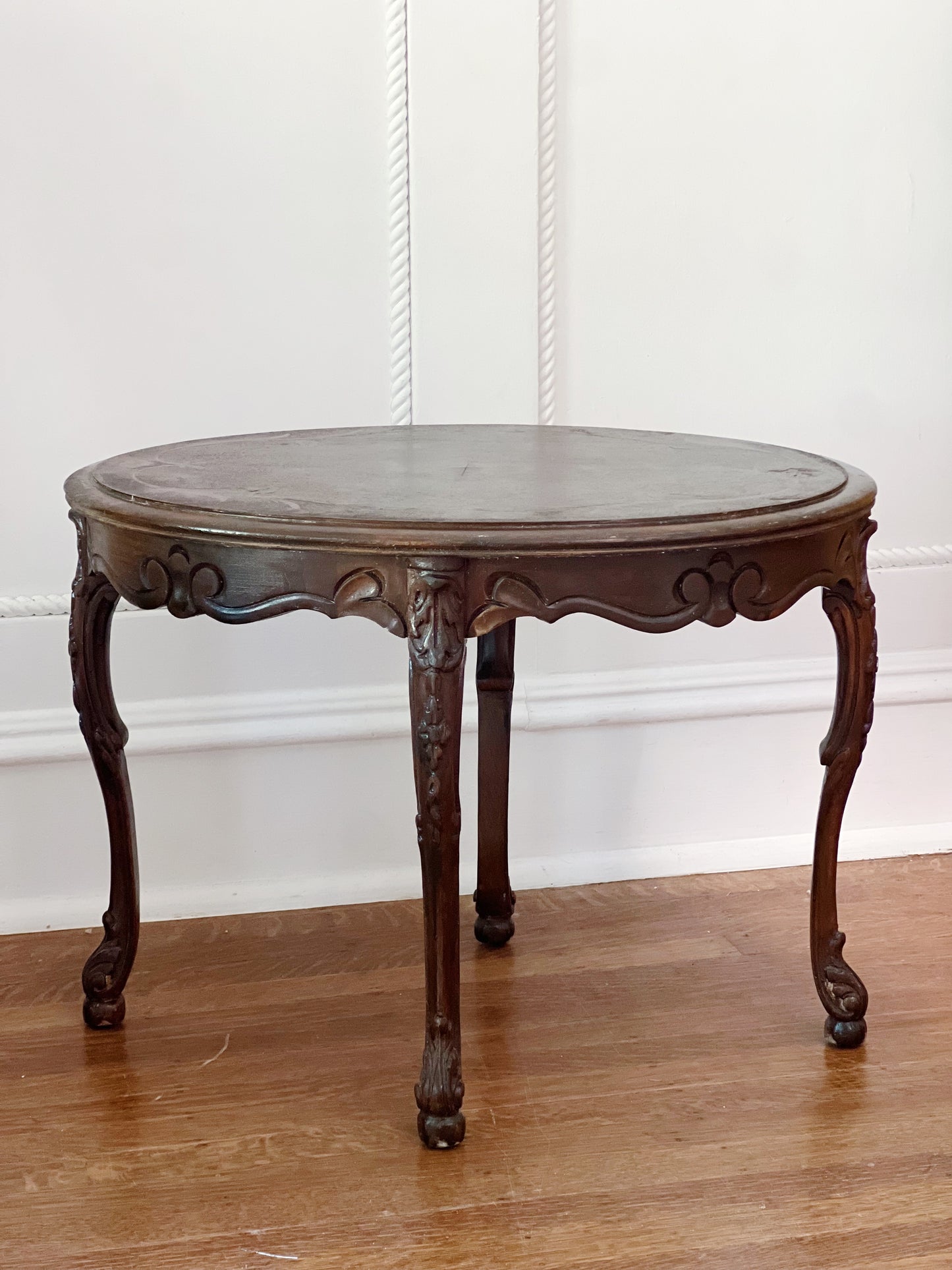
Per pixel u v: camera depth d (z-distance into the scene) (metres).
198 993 1.71
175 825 1.94
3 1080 1.50
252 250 1.83
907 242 2.01
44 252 1.78
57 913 1.91
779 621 2.07
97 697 1.50
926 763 2.16
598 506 1.22
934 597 2.11
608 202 1.92
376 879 2.00
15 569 1.85
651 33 1.88
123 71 1.75
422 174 1.85
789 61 1.93
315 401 1.89
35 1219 1.25
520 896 2.01
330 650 1.94
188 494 1.27
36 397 1.81
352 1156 1.35
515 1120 1.42
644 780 2.07
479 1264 1.19
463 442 1.65
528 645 2.01
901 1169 1.33
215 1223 1.25
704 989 1.71
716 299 1.97
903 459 2.07
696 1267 1.19
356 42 1.80
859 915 1.94
